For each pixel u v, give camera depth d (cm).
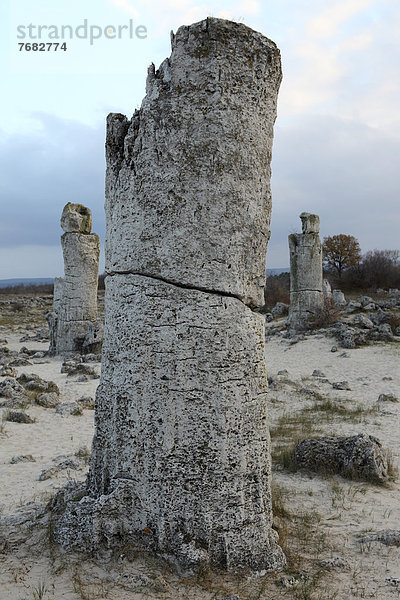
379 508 570
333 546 464
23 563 400
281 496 595
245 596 368
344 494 612
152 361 416
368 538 476
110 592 363
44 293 5544
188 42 411
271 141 453
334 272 4828
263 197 444
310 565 423
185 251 414
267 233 452
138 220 428
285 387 1333
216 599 361
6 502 580
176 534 402
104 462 441
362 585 393
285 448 794
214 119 411
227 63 412
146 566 394
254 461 424
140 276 426
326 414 1067
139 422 417
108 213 466
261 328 445
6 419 988
